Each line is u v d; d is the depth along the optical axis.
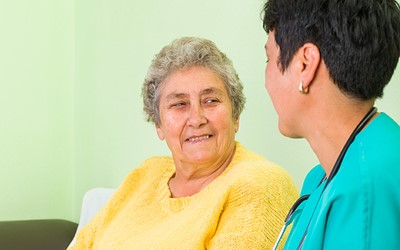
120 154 2.55
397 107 1.41
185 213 1.40
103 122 2.66
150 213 1.51
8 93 2.72
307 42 0.79
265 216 1.27
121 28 2.52
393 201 0.72
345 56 0.76
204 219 1.31
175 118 1.45
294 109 0.83
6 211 2.74
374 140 0.76
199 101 1.43
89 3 2.73
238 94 1.48
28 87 2.77
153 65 1.50
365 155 0.74
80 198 2.85
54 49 2.82
